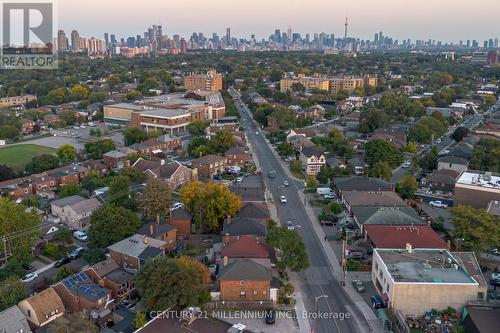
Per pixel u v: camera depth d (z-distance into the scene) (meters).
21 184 140.38
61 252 102.69
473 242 91.00
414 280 75.94
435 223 110.25
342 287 85.62
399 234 93.75
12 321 68.75
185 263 77.88
